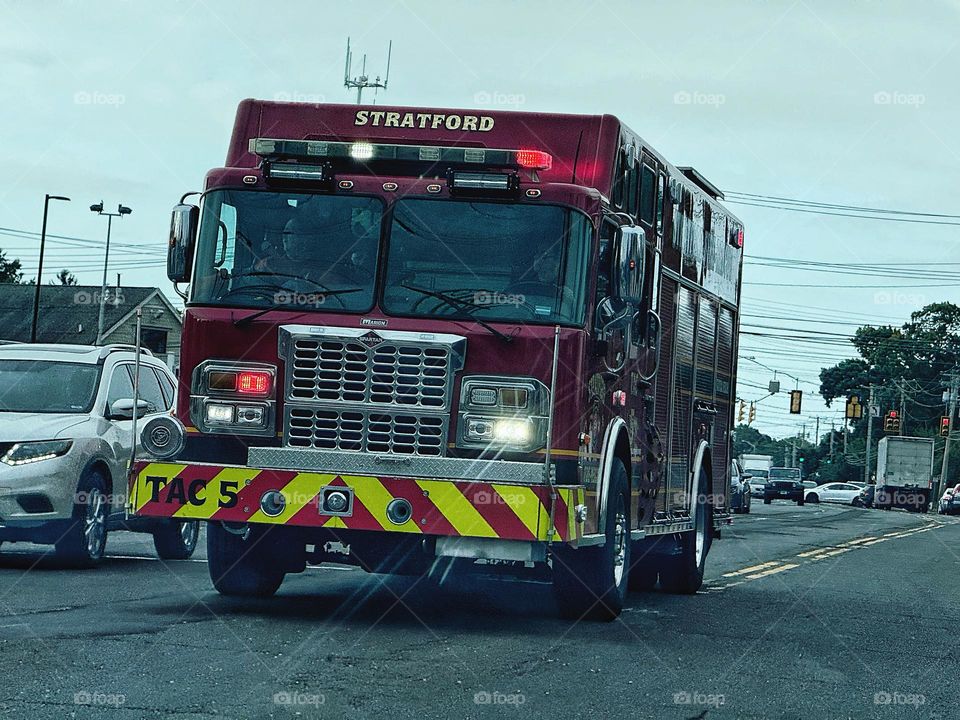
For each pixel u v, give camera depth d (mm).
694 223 13961
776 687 8484
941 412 116812
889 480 72625
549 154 10805
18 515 13023
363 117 11102
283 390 10062
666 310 12922
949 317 115375
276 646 8680
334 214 10289
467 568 11289
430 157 10305
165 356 75125
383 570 11070
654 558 14305
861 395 117625
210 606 10672
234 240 10336
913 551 24859
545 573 11375
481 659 8672
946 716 7918
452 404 9945
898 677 9234
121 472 14266
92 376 14422
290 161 10539
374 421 9969
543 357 9922
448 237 10180
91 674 7418
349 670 7957
